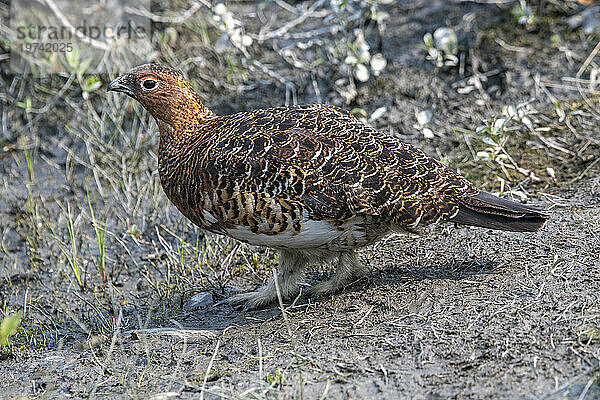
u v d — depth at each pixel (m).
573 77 13.26
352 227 8.26
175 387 7.40
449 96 13.41
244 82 14.09
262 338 8.20
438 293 8.34
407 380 6.91
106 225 12.09
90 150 13.34
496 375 6.78
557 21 14.31
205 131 8.89
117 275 10.98
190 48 14.78
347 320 8.22
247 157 8.12
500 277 8.43
